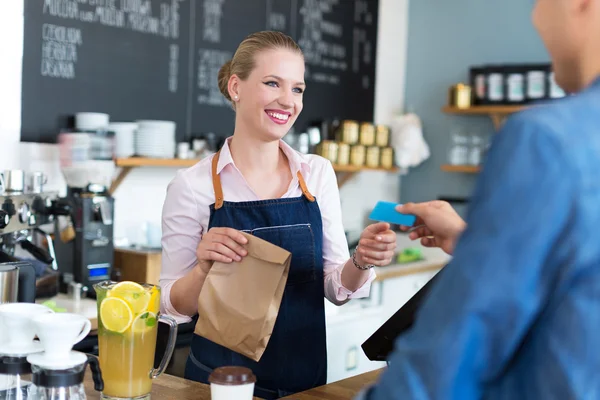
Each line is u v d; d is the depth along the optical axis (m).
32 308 1.36
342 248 2.04
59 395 1.20
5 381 1.32
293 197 1.96
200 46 3.71
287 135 4.07
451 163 4.67
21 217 2.49
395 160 4.75
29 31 3.02
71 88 3.18
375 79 4.80
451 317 0.78
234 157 1.97
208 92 3.77
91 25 3.24
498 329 0.77
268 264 1.56
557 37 0.87
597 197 0.76
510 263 0.76
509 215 0.77
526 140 0.78
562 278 0.77
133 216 3.53
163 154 3.32
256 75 1.87
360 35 4.66
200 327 1.60
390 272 3.80
